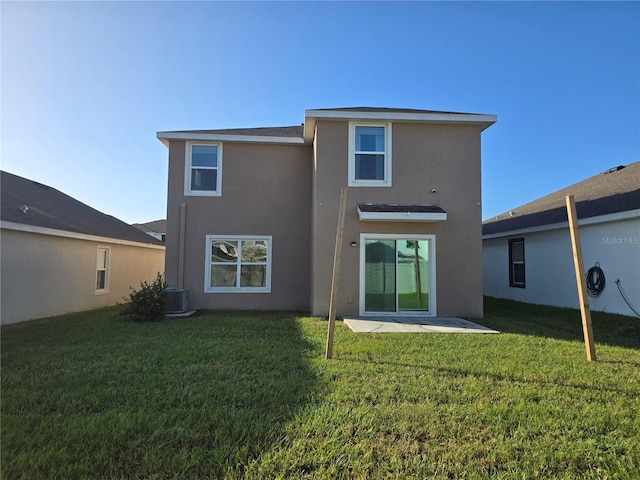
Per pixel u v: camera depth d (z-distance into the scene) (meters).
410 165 10.01
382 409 3.60
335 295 5.65
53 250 11.16
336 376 4.60
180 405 3.68
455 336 7.15
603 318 9.47
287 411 3.54
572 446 2.98
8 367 4.98
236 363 5.17
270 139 11.75
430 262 9.85
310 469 2.67
